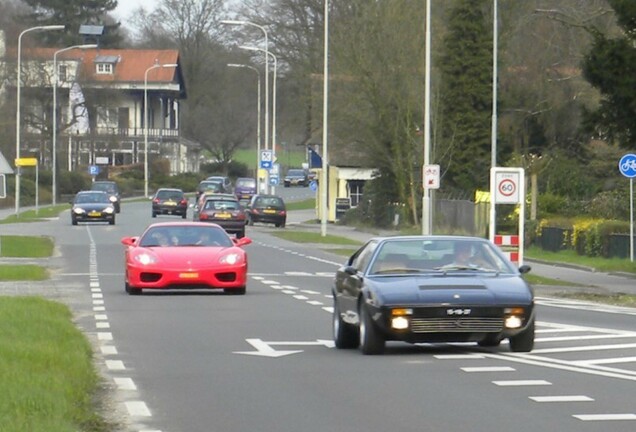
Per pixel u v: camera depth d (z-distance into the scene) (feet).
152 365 80.23
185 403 64.44
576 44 309.22
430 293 81.97
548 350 87.66
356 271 88.58
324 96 314.96
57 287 151.84
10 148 517.55
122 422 58.59
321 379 73.26
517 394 66.85
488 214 295.69
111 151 623.77
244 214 321.52
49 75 539.29
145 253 138.51
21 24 637.30
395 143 347.36
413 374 75.15
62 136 581.53
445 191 358.43
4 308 101.45
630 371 76.18
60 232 314.55
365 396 66.49
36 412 53.98
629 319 115.34
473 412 60.90
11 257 212.02
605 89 177.78
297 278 173.47
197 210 351.25
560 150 335.06
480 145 352.90
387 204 386.32
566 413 60.29
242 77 636.89
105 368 78.74
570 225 255.50
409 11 343.05
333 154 418.51
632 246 212.84
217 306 125.70
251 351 87.97
